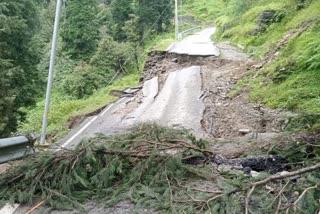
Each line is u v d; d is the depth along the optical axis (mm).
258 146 5332
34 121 14758
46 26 32281
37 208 3863
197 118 9203
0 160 4582
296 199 2988
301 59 10023
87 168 4125
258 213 3078
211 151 4840
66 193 3930
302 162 4320
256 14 22234
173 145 4504
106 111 12133
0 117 13031
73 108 15148
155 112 10539
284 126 6477
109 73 25641
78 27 30844
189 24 53656
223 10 54406
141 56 30391
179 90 13008
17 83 15797
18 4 17922
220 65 16391
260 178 3410
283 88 9648
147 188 3785
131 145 4438
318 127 5422
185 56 17922
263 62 13648
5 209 3922
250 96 10500
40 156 4375
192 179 4137
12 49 16906
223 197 3205
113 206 3783
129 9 39500
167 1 45125
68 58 28469
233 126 8352
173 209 3312
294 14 17172
